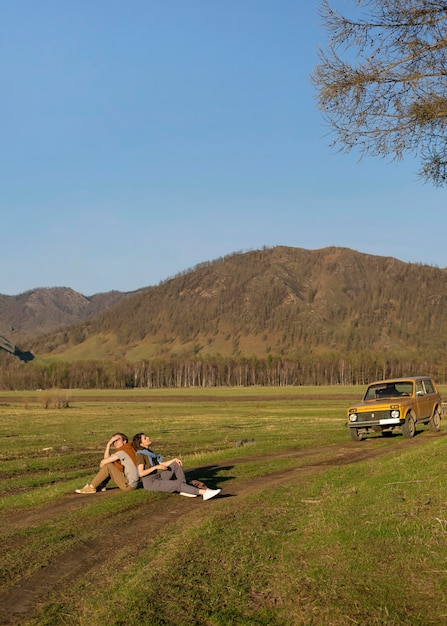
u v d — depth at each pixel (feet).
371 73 27.76
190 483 37.01
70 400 288.92
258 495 35.40
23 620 18.31
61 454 70.28
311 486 37.63
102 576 22.08
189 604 19.06
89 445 81.15
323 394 334.03
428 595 19.10
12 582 21.76
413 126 28.27
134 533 28.22
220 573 21.77
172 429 106.22
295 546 24.89
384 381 70.69
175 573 21.74
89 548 25.93
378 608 18.22
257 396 321.73
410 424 65.00
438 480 34.04
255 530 27.50
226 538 26.21
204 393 392.27
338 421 114.42
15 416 161.89
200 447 73.46
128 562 23.56
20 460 63.57
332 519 28.07
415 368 560.61
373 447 58.59
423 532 25.09
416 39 27.30
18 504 36.27
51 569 23.16
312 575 21.12
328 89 28.22
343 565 21.91
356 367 564.71
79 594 20.34
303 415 148.05
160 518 31.24
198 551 24.39
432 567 21.29
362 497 32.48
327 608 18.39
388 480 36.06
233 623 17.65
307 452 58.08
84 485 41.11
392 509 29.07
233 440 80.53
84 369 549.54
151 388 534.37
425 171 29.19
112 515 32.04
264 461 51.08
